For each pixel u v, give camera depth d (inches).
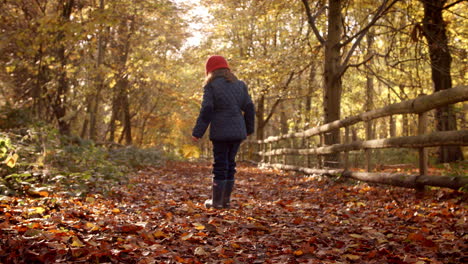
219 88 170.7
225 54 754.2
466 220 130.6
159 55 807.1
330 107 382.0
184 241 113.6
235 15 779.4
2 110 366.0
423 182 182.4
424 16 362.6
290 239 123.1
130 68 540.1
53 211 134.3
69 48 488.1
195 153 162.6
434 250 107.0
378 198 199.9
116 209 150.3
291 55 493.4
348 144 276.1
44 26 367.2
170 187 267.4
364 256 105.9
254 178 363.6
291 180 330.6
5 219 109.9
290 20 665.0
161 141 1386.6
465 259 97.2
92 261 88.3
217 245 114.1
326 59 385.7
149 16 710.5
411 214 152.4
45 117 542.3
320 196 227.0
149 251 98.3
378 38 448.5
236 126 171.8
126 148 511.2
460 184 160.2
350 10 438.0
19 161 192.5
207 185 292.2
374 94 457.7
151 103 1202.6
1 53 455.2
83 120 711.1
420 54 325.7
